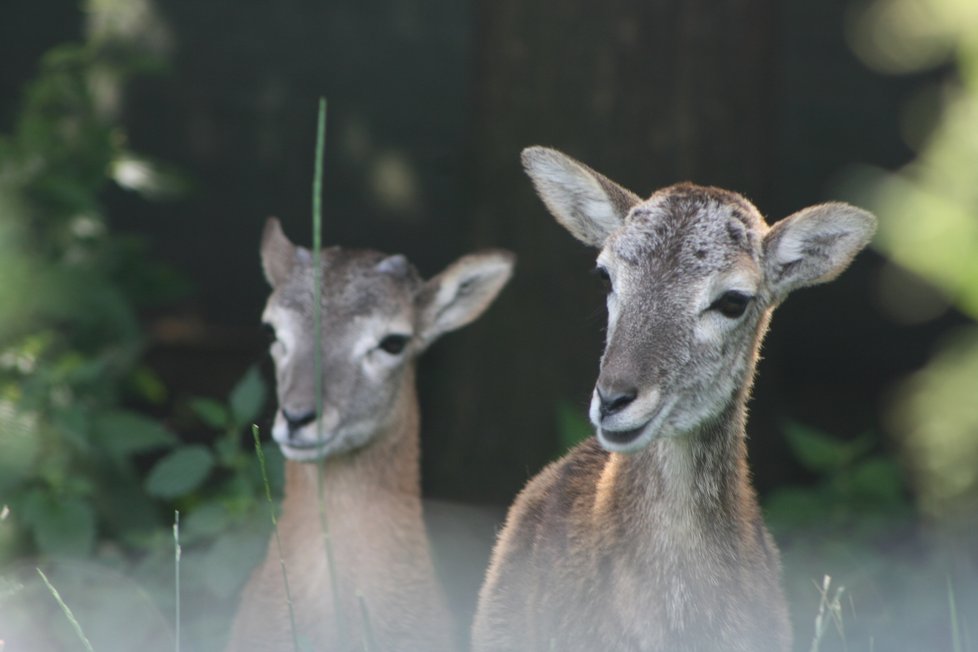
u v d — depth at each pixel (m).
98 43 14.64
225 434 15.91
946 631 10.59
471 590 11.27
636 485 7.51
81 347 12.75
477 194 13.74
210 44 20.05
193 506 12.53
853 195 19.41
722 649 7.41
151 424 11.22
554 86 13.34
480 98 13.80
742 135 13.42
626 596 7.45
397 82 20.38
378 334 9.77
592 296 13.53
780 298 7.98
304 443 9.34
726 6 13.28
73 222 13.12
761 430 13.99
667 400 7.31
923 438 12.96
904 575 11.16
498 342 13.57
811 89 20.27
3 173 12.95
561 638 7.61
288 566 9.47
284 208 20.42
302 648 7.94
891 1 13.98
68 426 10.66
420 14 20.28
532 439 13.51
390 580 9.53
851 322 20.97
